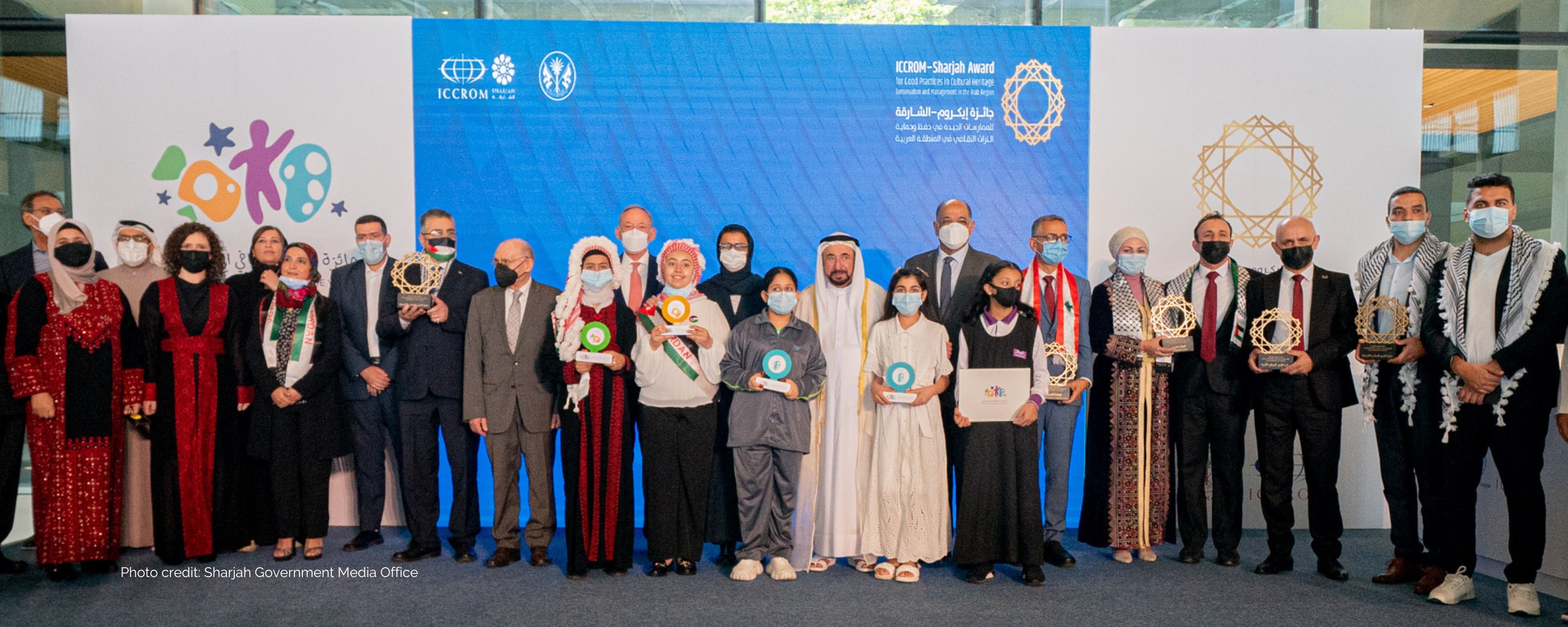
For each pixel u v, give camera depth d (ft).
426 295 12.22
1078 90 15.12
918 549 11.68
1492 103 16.01
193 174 14.62
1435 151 15.90
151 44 14.55
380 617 10.30
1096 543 12.82
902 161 15.19
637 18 15.65
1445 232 15.99
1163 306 12.23
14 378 11.52
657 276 14.10
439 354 12.59
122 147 14.55
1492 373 10.44
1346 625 10.13
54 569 11.63
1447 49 15.70
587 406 11.78
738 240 13.47
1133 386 12.55
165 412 12.24
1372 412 11.93
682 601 10.89
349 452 12.90
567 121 15.02
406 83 14.83
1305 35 15.08
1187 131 15.11
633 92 15.07
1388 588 11.56
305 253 12.73
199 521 12.39
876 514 11.92
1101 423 12.84
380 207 14.80
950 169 15.19
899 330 11.82
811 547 12.22
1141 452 12.58
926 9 15.98
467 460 12.72
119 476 12.16
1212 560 12.92
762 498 11.80
